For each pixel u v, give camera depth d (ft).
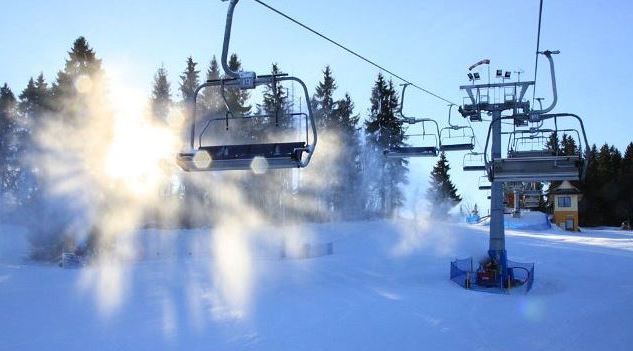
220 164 28.02
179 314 49.39
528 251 102.42
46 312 50.39
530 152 51.37
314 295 60.13
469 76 70.08
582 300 57.88
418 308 51.78
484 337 40.32
